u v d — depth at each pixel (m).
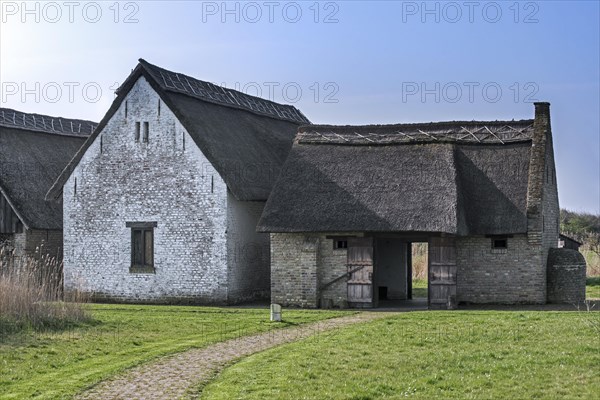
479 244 30.52
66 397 15.93
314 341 21.08
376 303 31.11
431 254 29.95
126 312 29.11
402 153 32.03
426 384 15.95
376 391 15.48
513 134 32.12
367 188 30.92
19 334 22.77
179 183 33.38
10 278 27.47
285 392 15.45
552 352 18.50
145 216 33.91
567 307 28.89
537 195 29.91
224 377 17.12
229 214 32.69
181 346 21.20
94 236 34.78
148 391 16.28
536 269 29.84
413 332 21.88
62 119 44.16
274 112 41.91
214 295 32.56
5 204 38.19
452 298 29.61
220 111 36.72
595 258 47.12
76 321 25.09
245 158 34.69
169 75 34.91
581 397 14.72
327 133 33.69
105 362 19.23
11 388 16.72
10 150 39.44
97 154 34.88
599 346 18.88
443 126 32.97
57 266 37.38
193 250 33.03
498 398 14.86
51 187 36.47
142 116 34.12
